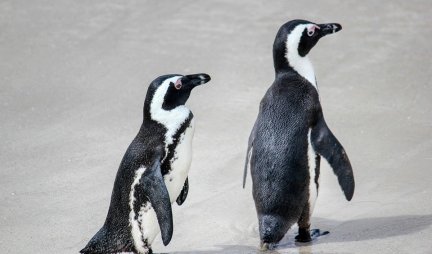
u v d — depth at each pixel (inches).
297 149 771.4
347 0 1469.0
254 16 1437.0
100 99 1210.6
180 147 789.2
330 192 915.4
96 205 912.3
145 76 1272.1
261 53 1322.6
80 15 1477.6
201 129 1105.4
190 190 943.0
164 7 1498.5
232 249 789.9
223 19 1438.2
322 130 784.9
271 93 808.9
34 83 1259.2
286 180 765.3
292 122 777.6
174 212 893.2
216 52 1334.9
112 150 1056.2
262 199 770.8
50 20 1462.8
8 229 861.8
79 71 1296.8
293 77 810.2
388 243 756.6
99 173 992.9
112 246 802.2
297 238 805.9
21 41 1387.8
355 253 743.7
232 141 1065.5
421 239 756.0
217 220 868.6
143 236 796.0
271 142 774.5
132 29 1422.2
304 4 1465.3
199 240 824.3
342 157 775.7
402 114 1112.8
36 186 964.0
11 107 1185.4
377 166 966.4
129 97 1214.9
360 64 1268.5
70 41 1390.3
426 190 886.4
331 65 1270.9
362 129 1075.9
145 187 771.4
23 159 1035.3
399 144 1021.2
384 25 1379.2
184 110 792.3
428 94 1165.7
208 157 1025.5
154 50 1352.1
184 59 1317.7
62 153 1051.3
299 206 776.9
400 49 1304.1
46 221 878.4
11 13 1483.8
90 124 1135.0
